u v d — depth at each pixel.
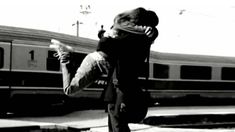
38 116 15.46
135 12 2.35
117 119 2.32
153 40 2.42
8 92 14.45
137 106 2.32
